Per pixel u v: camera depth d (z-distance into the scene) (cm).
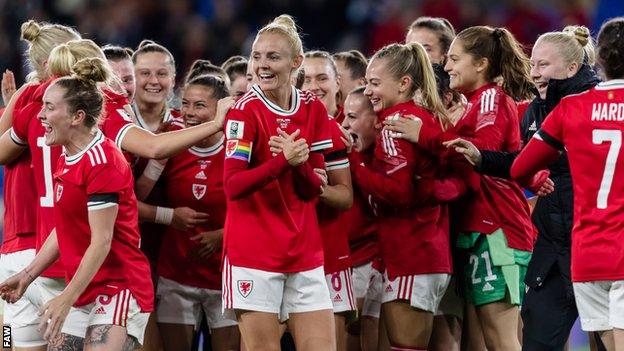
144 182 1859
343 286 1816
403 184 1755
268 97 1642
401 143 1762
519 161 1617
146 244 1948
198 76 1950
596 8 4703
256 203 1622
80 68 1587
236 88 2133
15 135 1734
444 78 1936
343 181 1744
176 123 1952
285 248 1619
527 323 1744
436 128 1761
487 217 1817
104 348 1576
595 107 1530
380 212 1830
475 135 1784
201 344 2262
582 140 1534
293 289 1641
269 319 1622
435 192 1762
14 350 1794
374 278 1945
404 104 1795
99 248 1547
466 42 1848
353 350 2020
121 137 1728
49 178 1698
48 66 1725
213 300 1942
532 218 1764
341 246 1820
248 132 1606
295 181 1623
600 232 1523
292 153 1554
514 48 1872
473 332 1909
